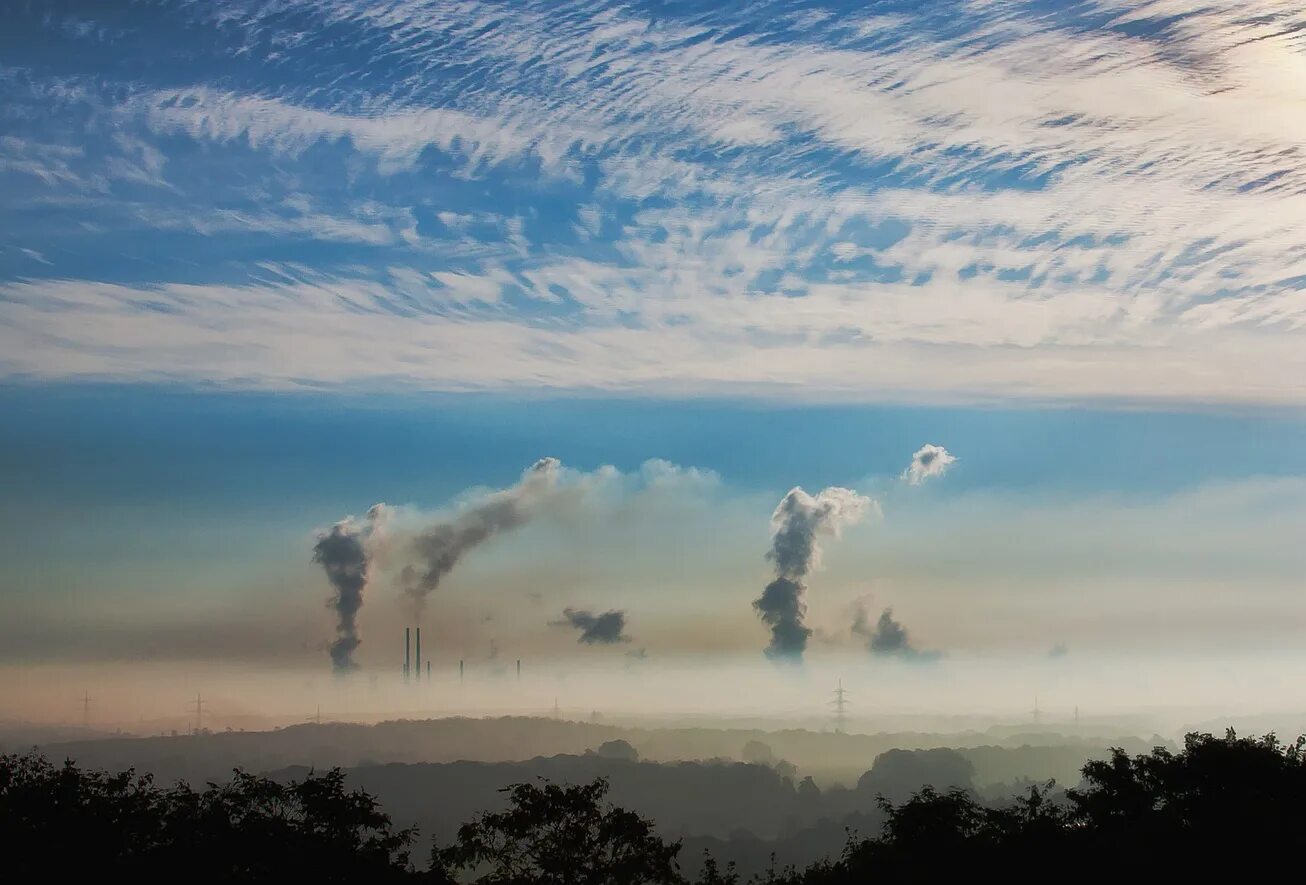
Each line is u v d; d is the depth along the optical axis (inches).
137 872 1968.5
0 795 2004.2
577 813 2352.4
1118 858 2321.6
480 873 2748.5
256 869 2030.0
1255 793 2496.3
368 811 2193.7
